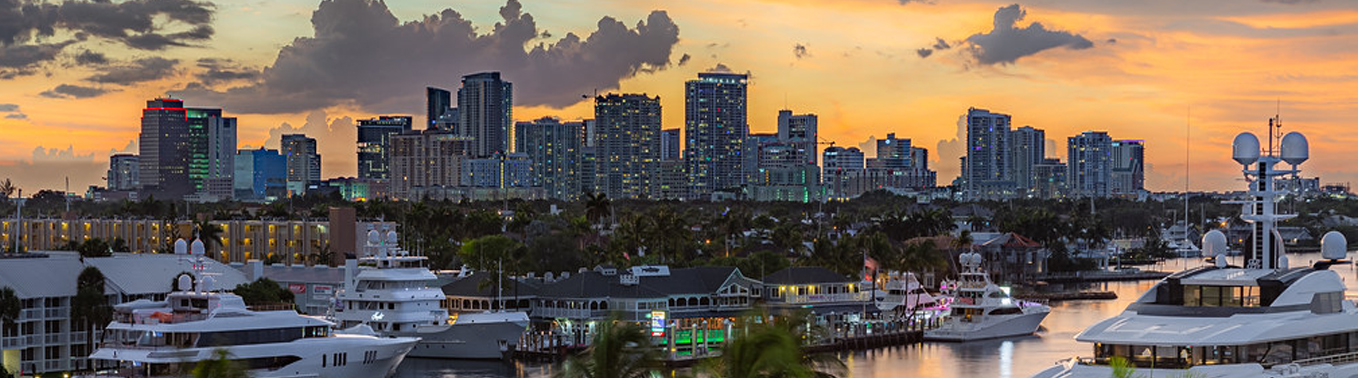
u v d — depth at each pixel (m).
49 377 141.88
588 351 81.62
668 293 193.75
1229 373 82.75
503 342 169.50
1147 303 93.38
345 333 146.38
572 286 191.38
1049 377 87.31
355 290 174.50
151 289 163.38
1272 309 88.12
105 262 164.62
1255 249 99.62
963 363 173.12
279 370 129.50
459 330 167.88
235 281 179.25
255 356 128.75
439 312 171.75
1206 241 99.19
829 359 87.38
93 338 151.62
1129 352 86.81
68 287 151.50
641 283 194.50
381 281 171.88
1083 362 87.94
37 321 147.12
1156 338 85.38
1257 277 89.62
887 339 195.50
